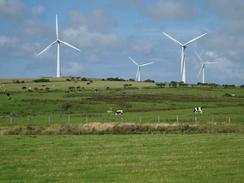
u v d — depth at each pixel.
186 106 189.12
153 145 79.75
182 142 83.31
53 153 71.31
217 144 80.44
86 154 70.25
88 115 156.38
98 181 50.72
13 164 61.62
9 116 154.75
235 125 116.06
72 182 50.34
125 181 50.66
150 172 55.84
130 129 109.62
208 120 132.50
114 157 67.19
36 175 54.19
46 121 134.62
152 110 174.75
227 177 52.72
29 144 81.75
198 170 57.03
